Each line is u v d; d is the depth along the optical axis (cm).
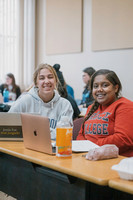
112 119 195
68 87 530
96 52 607
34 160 144
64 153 146
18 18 714
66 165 132
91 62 617
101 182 110
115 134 186
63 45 672
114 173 120
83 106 472
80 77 641
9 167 174
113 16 572
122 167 113
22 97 248
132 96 546
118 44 565
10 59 705
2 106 321
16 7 711
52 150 162
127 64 553
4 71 696
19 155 154
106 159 146
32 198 156
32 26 736
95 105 211
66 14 662
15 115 196
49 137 151
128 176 109
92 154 144
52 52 700
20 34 718
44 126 153
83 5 632
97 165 133
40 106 240
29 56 734
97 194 129
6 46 699
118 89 205
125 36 554
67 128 146
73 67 655
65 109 243
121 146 184
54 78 238
